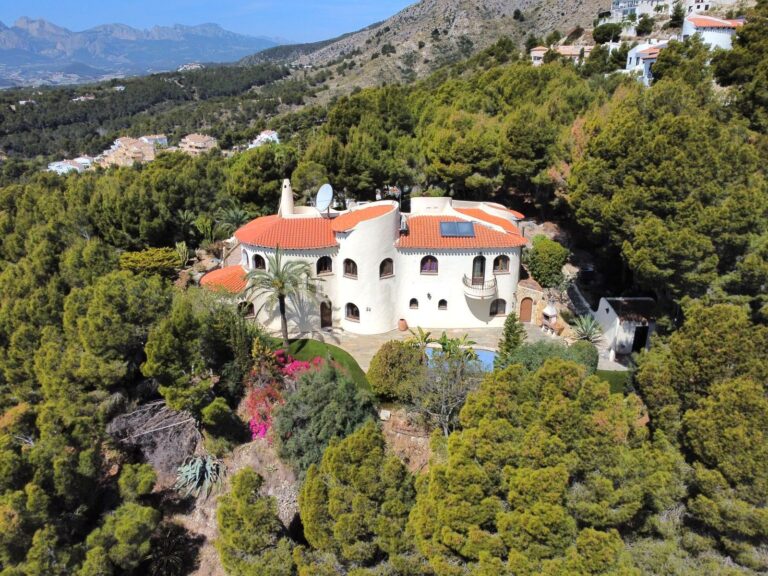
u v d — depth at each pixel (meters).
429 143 55.88
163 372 26.33
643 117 33.78
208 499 26.83
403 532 18.28
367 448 18.78
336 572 18.52
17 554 19.94
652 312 34.34
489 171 52.97
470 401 18.58
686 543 17.83
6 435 23.38
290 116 195.50
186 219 54.81
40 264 37.81
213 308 31.58
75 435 23.73
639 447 18.81
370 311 37.38
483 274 37.88
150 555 24.78
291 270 34.66
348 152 55.22
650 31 112.69
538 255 40.72
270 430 27.95
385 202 38.44
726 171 28.95
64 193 58.28
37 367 28.55
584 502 16.22
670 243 27.11
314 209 42.78
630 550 17.58
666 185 29.20
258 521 19.73
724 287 27.64
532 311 39.19
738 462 16.55
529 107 51.03
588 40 131.75
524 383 18.67
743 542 16.92
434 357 27.73
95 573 19.88
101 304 27.80
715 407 17.59
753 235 27.70
